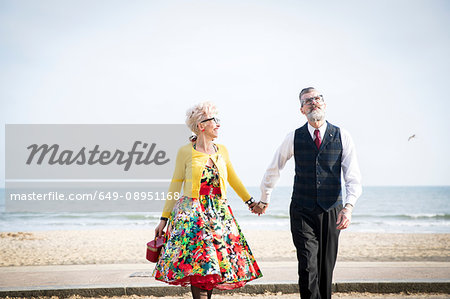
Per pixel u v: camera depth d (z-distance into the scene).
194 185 3.21
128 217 28.59
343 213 3.27
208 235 3.12
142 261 8.09
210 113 3.30
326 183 3.36
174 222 3.21
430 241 12.23
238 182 3.61
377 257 8.14
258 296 4.55
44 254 9.62
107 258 8.71
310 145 3.41
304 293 3.17
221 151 3.47
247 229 20.38
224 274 3.05
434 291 4.54
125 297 4.50
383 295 4.47
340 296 4.44
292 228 3.44
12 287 4.65
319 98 3.43
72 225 23.94
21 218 28.67
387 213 34.31
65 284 4.84
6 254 9.69
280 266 6.26
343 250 9.64
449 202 46.00
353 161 3.42
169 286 4.57
